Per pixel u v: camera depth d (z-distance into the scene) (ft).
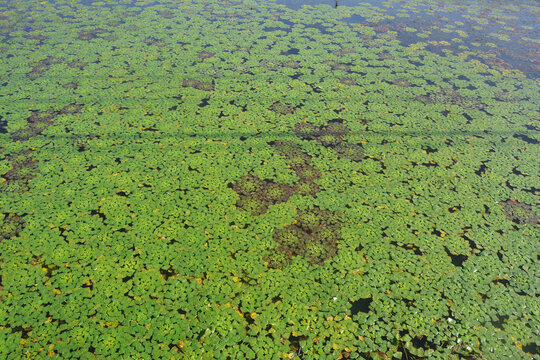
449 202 19.51
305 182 20.15
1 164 20.15
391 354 13.20
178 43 35.17
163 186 19.36
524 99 29.07
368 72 31.68
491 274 16.14
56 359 12.49
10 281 14.73
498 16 46.19
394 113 26.50
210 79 29.32
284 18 42.52
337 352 13.15
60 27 37.73
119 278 15.02
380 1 49.88
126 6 44.24
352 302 14.76
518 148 23.67
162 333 13.33
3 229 16.72
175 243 16.49
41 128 23.11
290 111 25.96
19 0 44.86
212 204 18.48
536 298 15.33
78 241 16.39
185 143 22.41
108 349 12.80
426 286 15.49
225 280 15.14
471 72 32.63
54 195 18.54
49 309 13.87
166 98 26.66
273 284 15.11
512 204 19.61
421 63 33.76
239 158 21.48
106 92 27.02
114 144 22.11
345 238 17.24
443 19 44.37
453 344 13.64
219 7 44.96
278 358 12.85
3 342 12.82
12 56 31.53
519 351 13.57
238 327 13.64
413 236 17.58
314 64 32.48
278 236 17.10
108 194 18.75
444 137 24.34
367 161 21.89
